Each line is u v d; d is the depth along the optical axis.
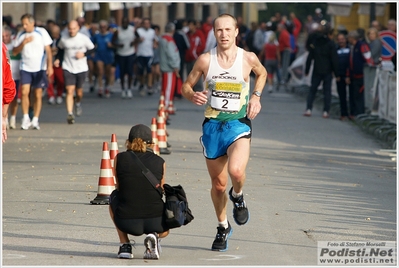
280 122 54.16
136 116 55.81
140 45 75.69
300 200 27.48
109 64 73.69
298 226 23.48
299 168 34.88
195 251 20.33
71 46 50.66
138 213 18.98
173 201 19.03
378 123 49.84
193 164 34.81
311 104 59.19
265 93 82.94
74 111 59.09
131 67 72.69
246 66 20.09
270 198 27.69
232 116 20.09
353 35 55.53
